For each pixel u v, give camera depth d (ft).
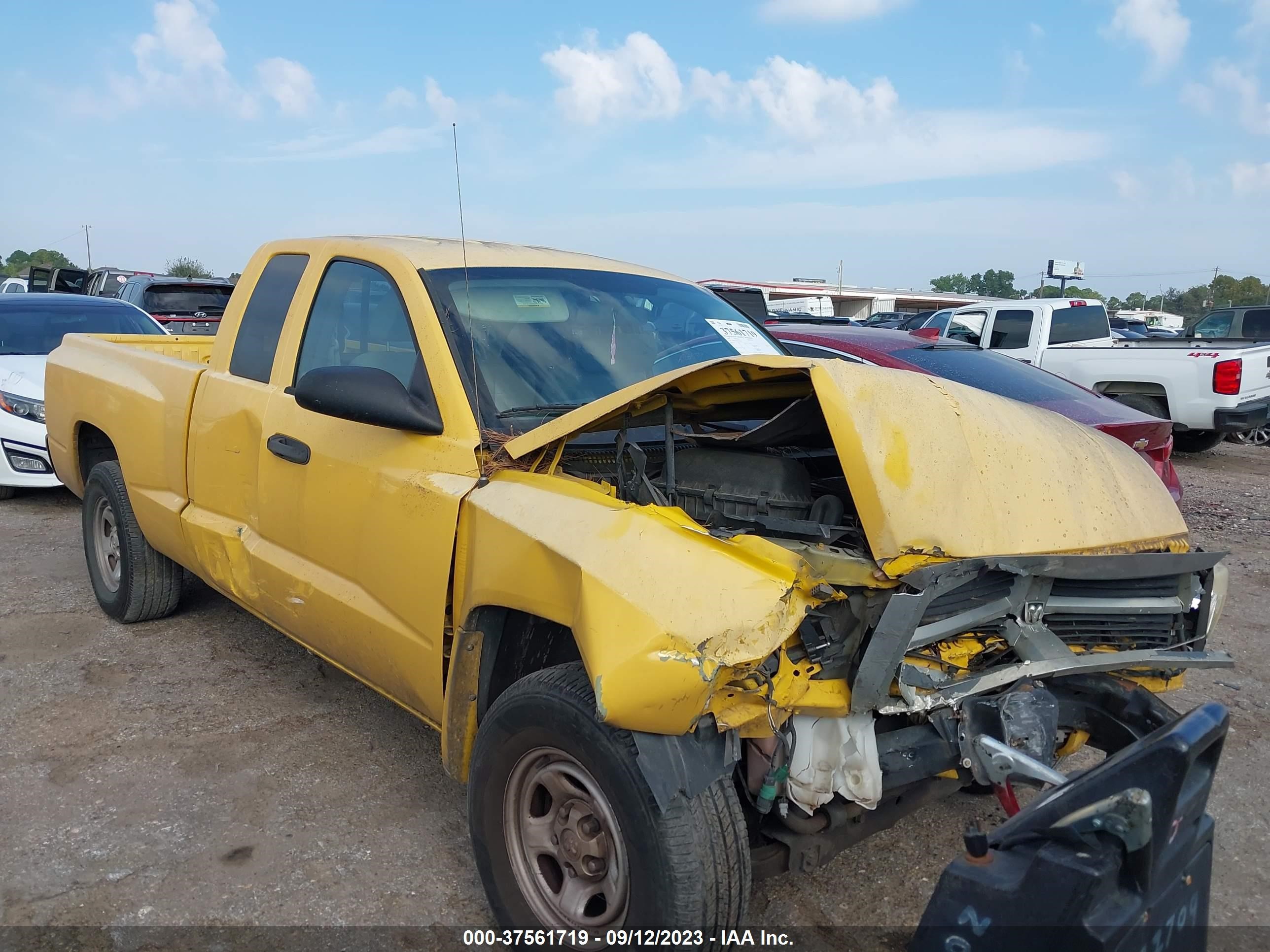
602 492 8.22
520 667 8.95
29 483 25.52
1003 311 43.39
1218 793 11.78
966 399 8.71
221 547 13.05
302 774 11.72
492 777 8.30
